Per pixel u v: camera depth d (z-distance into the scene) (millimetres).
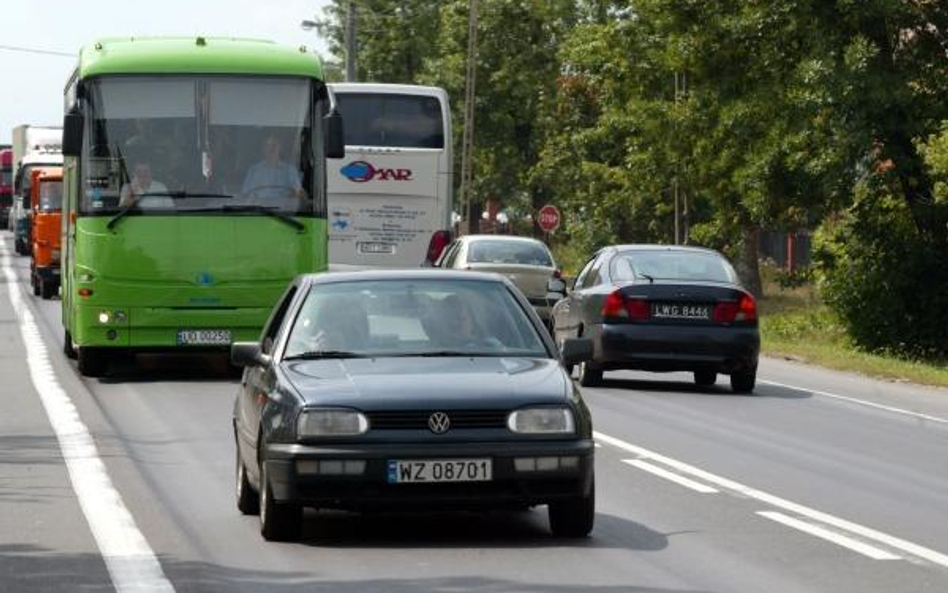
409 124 110062
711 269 69312
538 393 32406
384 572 29953
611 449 49375
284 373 33656
